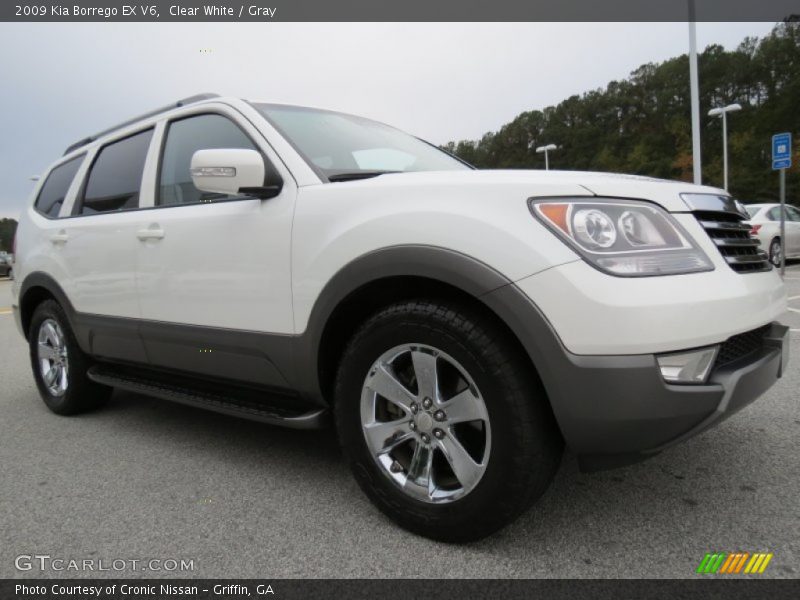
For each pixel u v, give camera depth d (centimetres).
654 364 157
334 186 214
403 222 187
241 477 253
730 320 171
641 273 163
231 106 266
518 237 167
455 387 190
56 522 215
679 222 181
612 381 157
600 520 202
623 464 169
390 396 198
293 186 225
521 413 169
